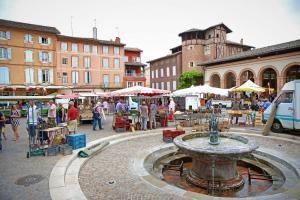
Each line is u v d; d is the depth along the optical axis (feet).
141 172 23.76
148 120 52.37
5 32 121.29
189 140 27.91
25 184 19.93
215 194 21.40
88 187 20.01
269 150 31.55
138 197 17.97
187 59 148.36
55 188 19.10
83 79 149.59
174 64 164.25
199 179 23.32
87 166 25.98
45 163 25.54
